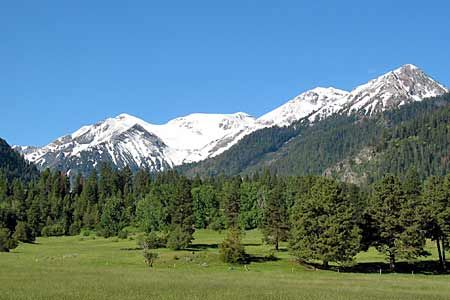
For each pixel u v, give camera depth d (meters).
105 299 48.19
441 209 97.31
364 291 59.12
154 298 49.41
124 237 162.88
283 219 127.12
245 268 96.50
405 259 101.38
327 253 94.62
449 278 87.00
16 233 160.25
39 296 49.44
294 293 55.12
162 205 153.62
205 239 163.88
